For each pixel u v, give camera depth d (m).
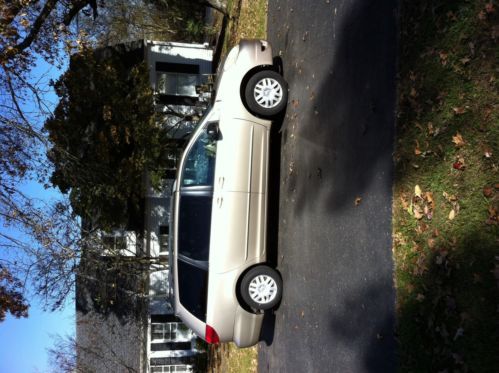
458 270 3.99
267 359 8.27
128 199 16.83
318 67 6.78
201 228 7.66
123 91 15.29
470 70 4.11
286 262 7.43
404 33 4.91
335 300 5.80
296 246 7.06
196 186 7.85
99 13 21.20
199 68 19.09
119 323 17.77
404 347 4.46
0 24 9.91
